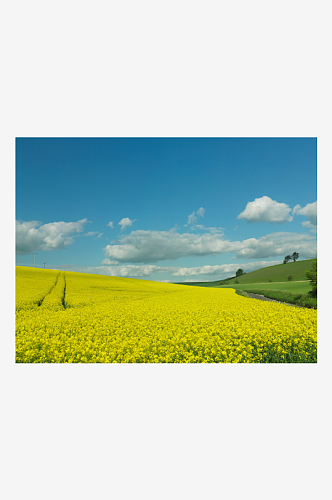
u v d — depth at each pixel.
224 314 13.65
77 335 9.57
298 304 23.22
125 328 10.45
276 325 10.24
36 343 8.38
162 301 20.84
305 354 7.54
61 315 13.47
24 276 38.16
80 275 49.41
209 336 9.11
